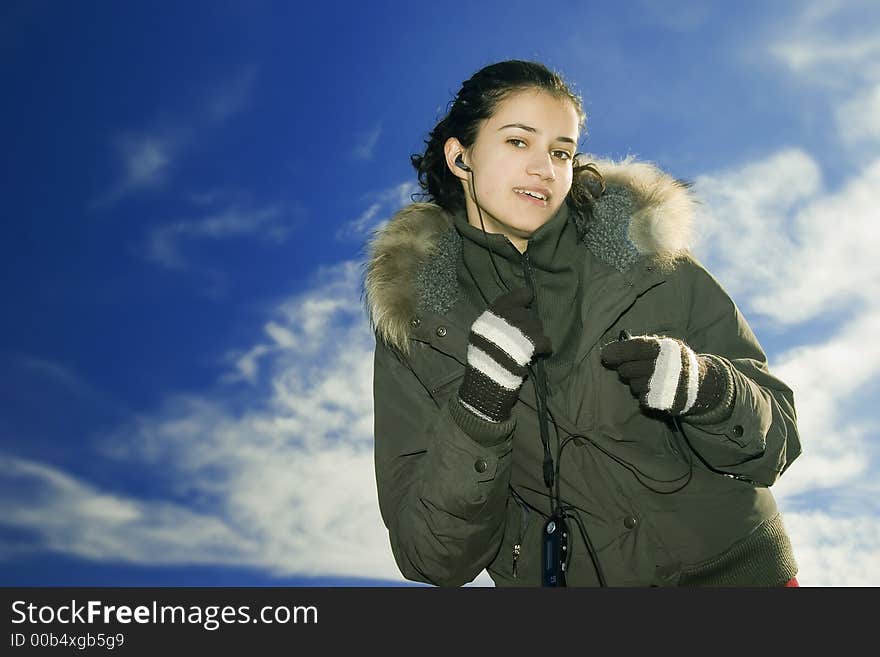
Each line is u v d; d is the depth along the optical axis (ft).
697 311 7.07
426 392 7.27
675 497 6.65
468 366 6.29
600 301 6.86
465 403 6.23
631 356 6.04
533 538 7.00
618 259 6.93
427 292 7.24
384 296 7.25
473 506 6.32
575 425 6.76
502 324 6.21
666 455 6.77
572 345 6.97
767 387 6.76
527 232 6.93
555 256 6.96
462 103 7.17
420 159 7.90
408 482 7.04
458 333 7.12
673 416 6.31
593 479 6.74
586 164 7.30
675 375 5.99
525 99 6.88
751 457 6.39
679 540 6.66
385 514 7.14
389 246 7.39
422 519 6.50
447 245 7.43
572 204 7.13
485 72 7.09
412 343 7.30
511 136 6.86
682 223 7.04
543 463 6.63
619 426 6.71
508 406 6.24
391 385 7.39
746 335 7.06
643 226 6.95
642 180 7.18
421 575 6.70
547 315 7.02
